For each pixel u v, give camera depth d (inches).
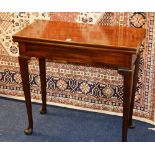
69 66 114.7
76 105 120.3
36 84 121.9
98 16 106.7
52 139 105.1
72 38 91.0
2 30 117.2
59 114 117.9
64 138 105.6
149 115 112.0
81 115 117.3
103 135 107.1
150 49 103.9
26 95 101.8
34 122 113.2
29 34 93.7
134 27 103.7
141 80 108.7
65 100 120.8
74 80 116.5
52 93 121.2
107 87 114.0
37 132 108.2
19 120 114.0
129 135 106.7
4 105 122.2
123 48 85.2
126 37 92.3
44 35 93.1
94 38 91.4
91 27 101.0
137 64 99.4
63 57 92.0
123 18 104.2
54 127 110.9
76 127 111.0
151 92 108.9
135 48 84.4
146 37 102.9
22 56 95.1
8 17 114.9
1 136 106.0
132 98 104.7
